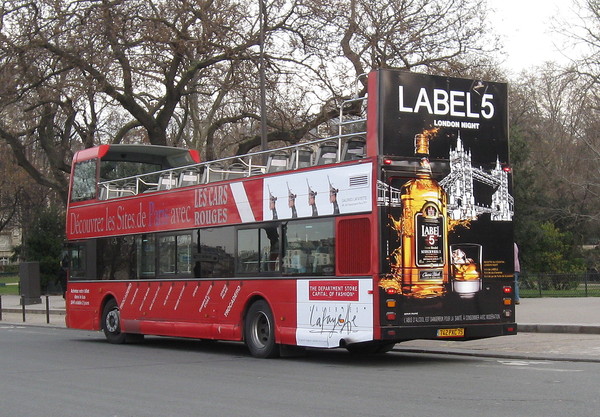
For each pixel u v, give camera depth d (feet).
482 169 45.85
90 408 32.27
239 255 53.26
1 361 51.75
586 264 129.39
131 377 42.37
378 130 43.24
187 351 58.70
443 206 44.45
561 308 70.59
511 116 156.97
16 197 203.41
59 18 92.73
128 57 96.27
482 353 48.80
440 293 43.98
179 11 94.79
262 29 87.51
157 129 102.17
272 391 35.63
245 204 53.01
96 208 70.38
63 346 64.28
